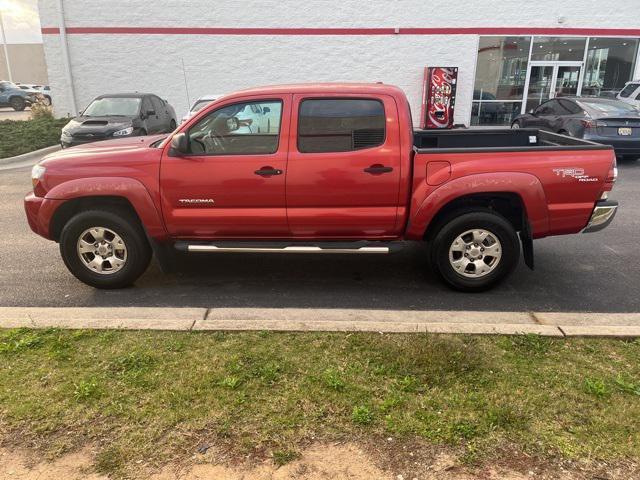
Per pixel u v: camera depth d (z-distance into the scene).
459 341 3.70
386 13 18.00
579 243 6.55
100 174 4.76
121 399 3.07
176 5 17.83
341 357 3.51
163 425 2.86
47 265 5.74
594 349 3.63
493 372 3.34
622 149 11.61
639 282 5.27
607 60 18.78
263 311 4.38
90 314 4.36
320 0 17.81
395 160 4.61
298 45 18.25
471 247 4.84
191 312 4.38
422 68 18.55
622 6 18.17
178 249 4.90
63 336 3.79
